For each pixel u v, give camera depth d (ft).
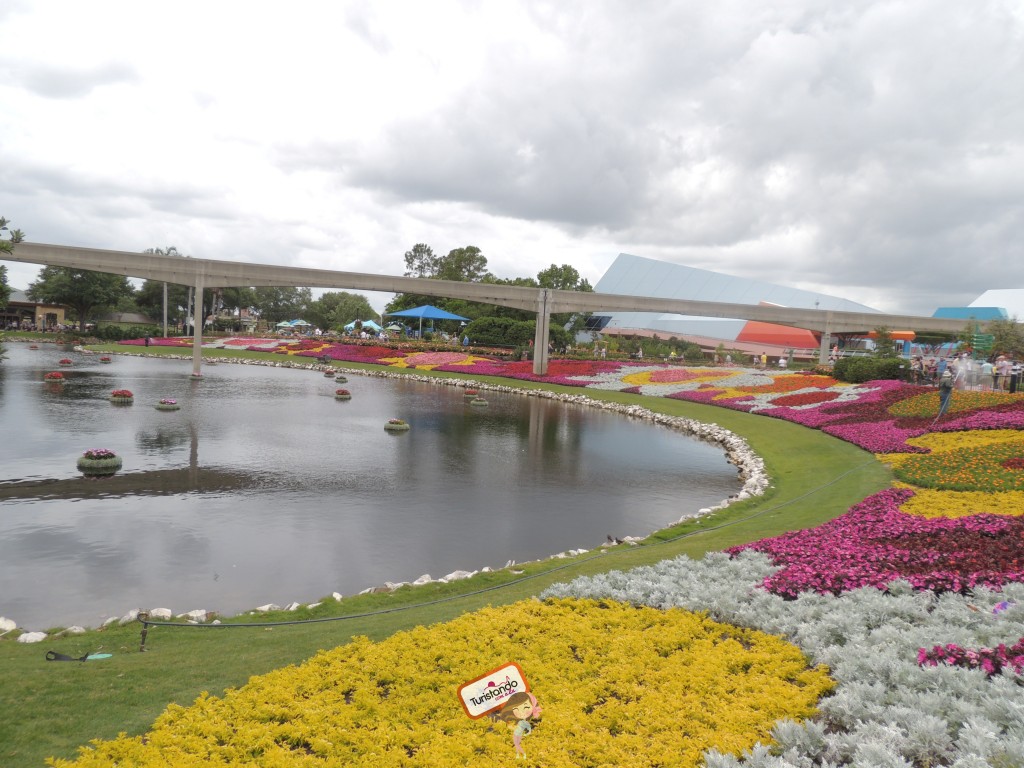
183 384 171.83
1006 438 82.89
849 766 22.47
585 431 127.03
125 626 41.14
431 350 265.34
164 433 104.73
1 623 41.32
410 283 200.34
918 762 23.13
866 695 27.14
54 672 32.91
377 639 36.88
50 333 335.26
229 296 488.02
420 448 103.09
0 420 108.68
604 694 29.91
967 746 22.39
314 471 84.94
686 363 240.73
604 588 42.06
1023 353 142.20
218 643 37.50
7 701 29.63
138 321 435.53
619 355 259.60
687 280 368.48
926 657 29.22
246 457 90.94
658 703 28.45
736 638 35.27
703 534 59.77
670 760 24.26
